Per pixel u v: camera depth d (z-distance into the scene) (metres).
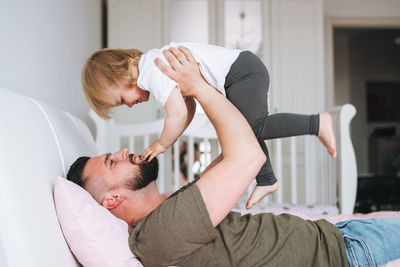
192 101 1.11
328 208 1.89
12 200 0.65
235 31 2.90
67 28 1.91
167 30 2.88
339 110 1.98
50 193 0.80
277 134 1.09
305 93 2.95
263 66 1.15
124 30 2.87
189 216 0.75
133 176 0.97
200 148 2.84
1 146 0.67
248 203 1.12
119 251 0.78
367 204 3.83
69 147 1.08
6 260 0.63
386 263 0.82
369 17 3.79
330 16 3.79
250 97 1.08
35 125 0.89
